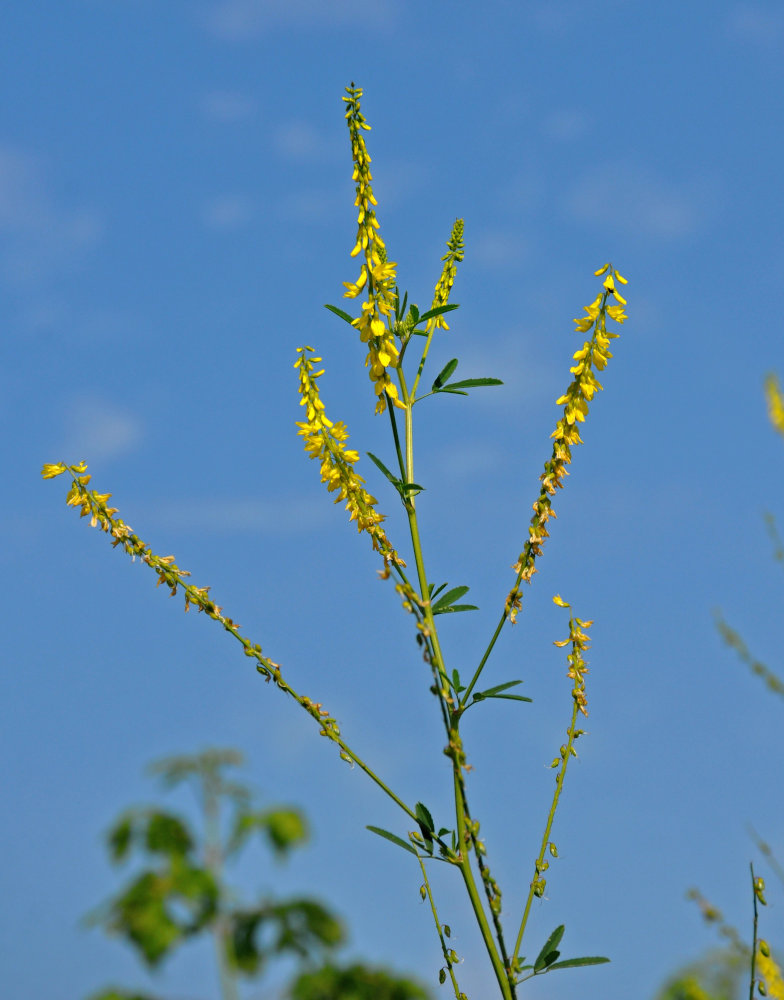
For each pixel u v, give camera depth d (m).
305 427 1.17
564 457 1.17
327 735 1.15
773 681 1.10
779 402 1.09
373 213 1.16
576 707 1.17
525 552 1.17
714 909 1.05
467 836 1.14
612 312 1.17
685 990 1.01
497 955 1.13
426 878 1.14
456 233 1.21
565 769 1.16
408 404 1.18
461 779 1.11
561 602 1.18
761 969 1.05
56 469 1.15
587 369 1.17
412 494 1.17
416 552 1.17
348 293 1.16
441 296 1.20
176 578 1.16
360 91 1.17
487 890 1.11
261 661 1.16
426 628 1.11
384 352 1.16
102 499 1.15
